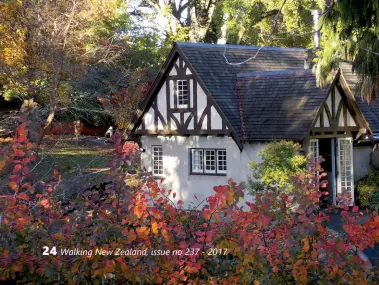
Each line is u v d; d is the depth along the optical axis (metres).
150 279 6.06
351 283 6.10
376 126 23.00
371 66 14.84
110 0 28.94
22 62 25.42
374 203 19.75
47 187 6.49
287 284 6.28
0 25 25.34
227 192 5.80
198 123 21.42
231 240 6.01
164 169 22.48
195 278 6.43
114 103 27.02
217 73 22.27
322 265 6.25
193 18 41.25
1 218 6.25
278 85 21.62
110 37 32.19
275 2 30.45
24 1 25.39
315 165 6.77
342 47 14.99
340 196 6.68
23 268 6.32
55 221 6.02
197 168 21.80
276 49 25.83
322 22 14.98
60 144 29.00
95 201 6.89
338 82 20.62
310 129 19.58
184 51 21.98
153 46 37.44
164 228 5.96
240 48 24.44
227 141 20.92
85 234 6.04
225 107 21.05
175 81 22.00
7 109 30.44
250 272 6.24
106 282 6.59
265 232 6.11
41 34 24.94
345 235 7.02
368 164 22.33
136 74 29.42
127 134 23.06
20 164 6.22
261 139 20.05
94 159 27.20
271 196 6.22
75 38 26.44
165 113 22.25
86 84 27.55
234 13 33.97
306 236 5.96
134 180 6.55
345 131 20.92
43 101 26.67
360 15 14.46
